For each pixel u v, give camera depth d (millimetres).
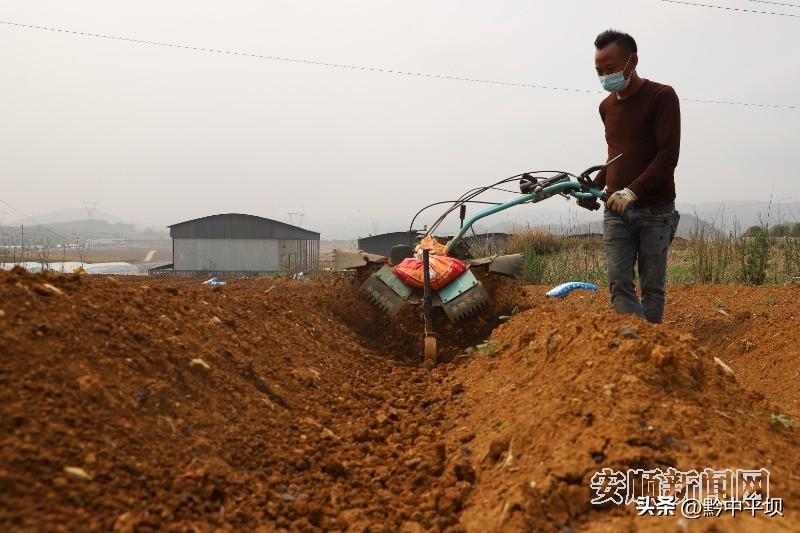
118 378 3191
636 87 5590
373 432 4090
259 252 45062
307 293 8445
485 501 2984
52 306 3453
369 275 7523
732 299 8102
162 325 4055
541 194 6719
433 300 6820
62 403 2773
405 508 3156
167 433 3053
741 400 3482
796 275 10727
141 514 2428
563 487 2664
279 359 4871
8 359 2859
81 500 2357
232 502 2826
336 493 3225
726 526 2320
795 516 2396
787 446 3100
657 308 5734
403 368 6117
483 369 5348
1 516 2098
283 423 3863
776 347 6098
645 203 5508
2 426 2496
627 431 2930
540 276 13172
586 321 4414
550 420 3299
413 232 9055
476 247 17172
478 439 3836
